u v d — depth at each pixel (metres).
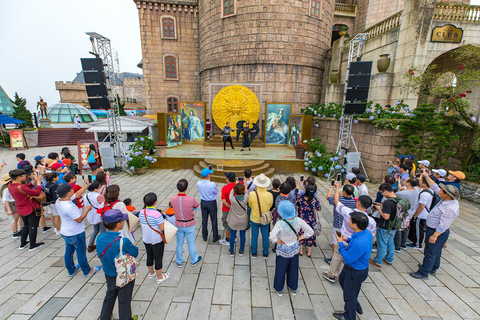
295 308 3.78
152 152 12.62
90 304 3.82
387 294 4.12
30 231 5.17
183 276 4.48
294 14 16.78
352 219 3.16
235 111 16.05
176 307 3.77
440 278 4.55
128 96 41.88
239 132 14.98
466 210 7.87
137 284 4.25
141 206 7.63
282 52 17.25
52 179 5.57
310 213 4.82
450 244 5.79
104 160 11.66
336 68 17.05
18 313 3.62
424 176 5.22
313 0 17.09
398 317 3.65
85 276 4.44
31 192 4.95
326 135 13.62
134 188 9.37
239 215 4.75
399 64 11.69
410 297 4.06
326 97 17.06
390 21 12.54
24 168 6.03
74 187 5.03
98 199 4.81
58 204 3.97
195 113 16.22
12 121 19.75
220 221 6.81
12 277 4.40
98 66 10.16
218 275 4.53
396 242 5.29
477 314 3.72
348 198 4.56
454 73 11.70
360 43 9.72
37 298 3.92
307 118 12.91
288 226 3.69
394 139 9.88
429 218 4.34
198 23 22.30
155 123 15.23
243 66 17.80
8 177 5.44
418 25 10.73
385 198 4.81
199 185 5.35
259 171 10.80
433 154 9.61
